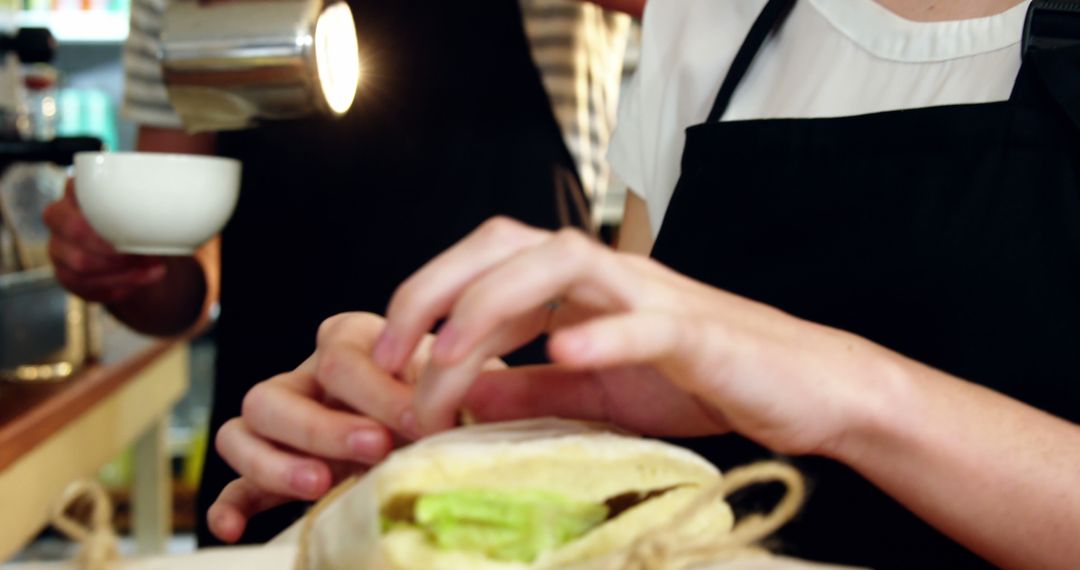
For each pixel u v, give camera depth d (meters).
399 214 1.18
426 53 1.17
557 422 0.67
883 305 0.76
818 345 0.63
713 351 0.58
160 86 1.26
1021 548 0.64
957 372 0.73
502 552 0.59
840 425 0.62
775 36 0.91
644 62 0.98
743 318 0.61
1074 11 0.74
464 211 1.19
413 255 1.18
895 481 0.64
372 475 0.60
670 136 0.96
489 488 0.60
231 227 1.19
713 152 0.86
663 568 0.54
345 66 0.73
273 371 1.18
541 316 0.63
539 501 0.60
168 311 1.27
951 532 0.65
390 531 0.59
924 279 0.75
